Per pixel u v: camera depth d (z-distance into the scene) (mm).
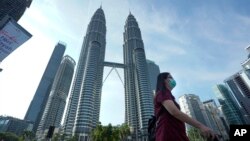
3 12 72250
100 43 198875
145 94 160250
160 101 1878
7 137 118938
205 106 187125
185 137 1716
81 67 185000
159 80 2221
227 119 197000
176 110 1639
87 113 130250
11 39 17219
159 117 1918
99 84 174125
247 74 184750
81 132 119750
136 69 186625
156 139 1847
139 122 154000
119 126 72875
